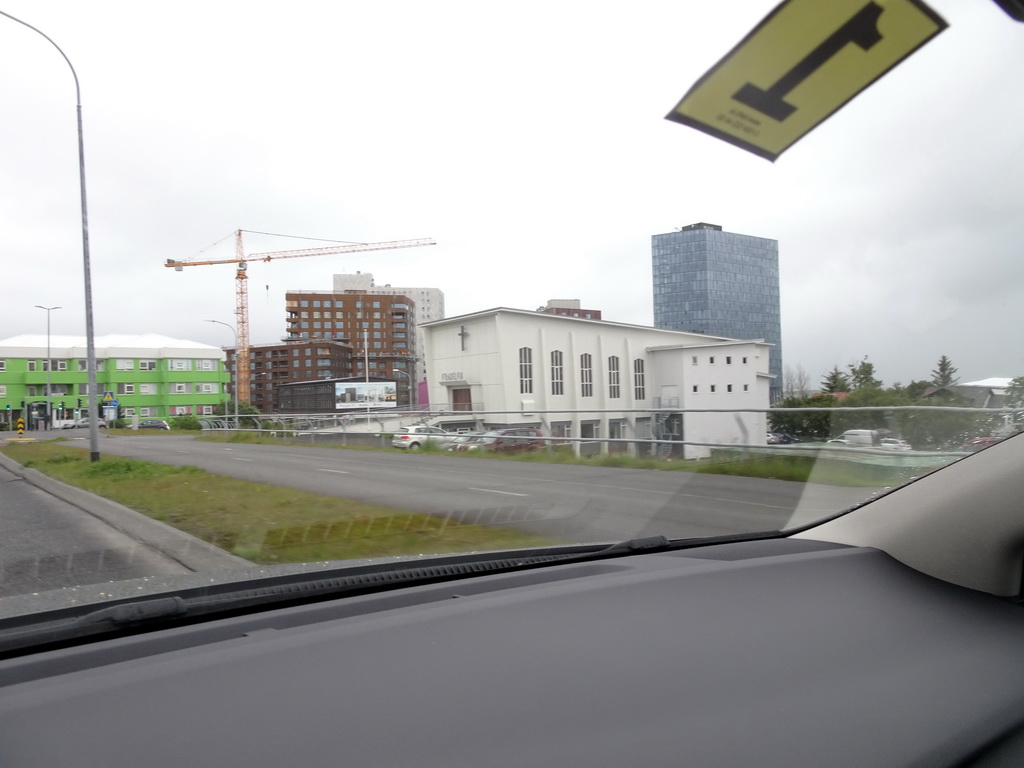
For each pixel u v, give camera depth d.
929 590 2.35
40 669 1.77
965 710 1.66
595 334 42.69
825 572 2.50
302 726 1.49
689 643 1.97
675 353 37.59
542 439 19.80
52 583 5.44
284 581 2.50
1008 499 2.29
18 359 74.31
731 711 1.61
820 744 1.49
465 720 1.53
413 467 16.78
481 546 6.52
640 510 8.96
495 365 41.38
